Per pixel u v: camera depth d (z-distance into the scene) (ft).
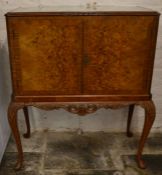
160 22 6.21
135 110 7.12
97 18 4.61
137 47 4.86
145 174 5.82
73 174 5.78
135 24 4.69
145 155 6.41
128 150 6.60
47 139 6.97
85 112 5.32
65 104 5.24
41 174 5.77
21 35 4.70
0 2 6.04
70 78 5.06
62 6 6.04
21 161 5.85
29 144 6.76
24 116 7.02
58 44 4.78
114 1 6.14
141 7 5.88
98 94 5.21
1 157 6.15
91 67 4.97
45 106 5.24
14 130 5.50
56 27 4.66
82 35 4.72
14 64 4.91
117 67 4.99
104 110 7.08
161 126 7.32
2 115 6.33
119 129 7.30
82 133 7.24
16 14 4.54
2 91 6.33
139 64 4.99
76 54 4.87
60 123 7.23
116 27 4.69
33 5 6.12
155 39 4.82
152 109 5.33
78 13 4.57
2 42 6.30
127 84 5.14
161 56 6.53
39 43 4.77
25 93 5.16
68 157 6.31
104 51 4.86
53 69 4.98
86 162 6.15
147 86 5.18
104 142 6.90
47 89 5.14
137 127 7.30
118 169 5.95
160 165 6.10
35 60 4.89
